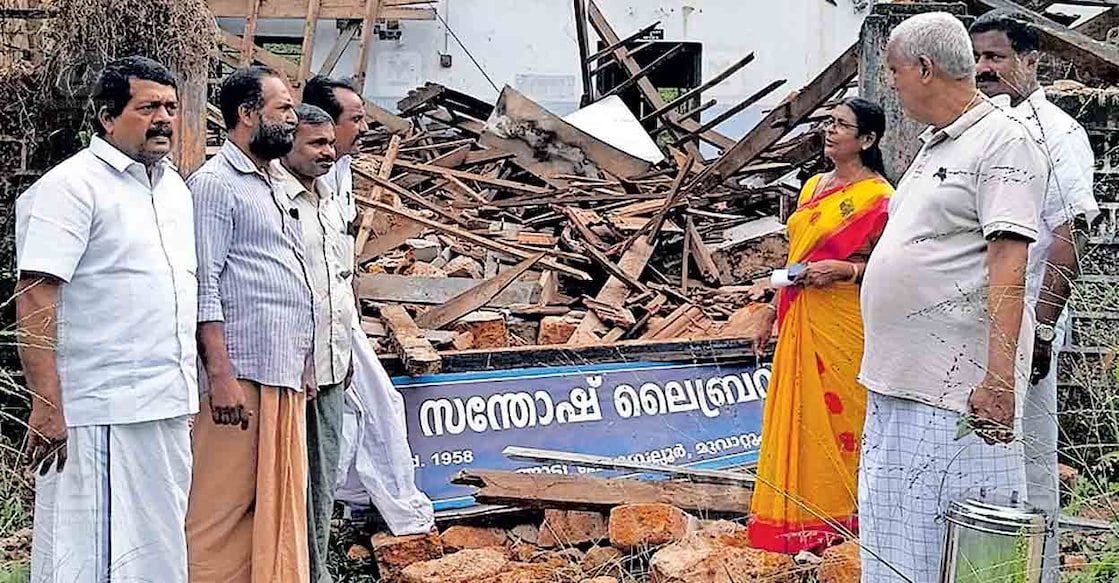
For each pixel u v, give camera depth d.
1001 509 2.92
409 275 7.29
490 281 6.68
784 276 4.44
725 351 5.66
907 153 5.70
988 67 3.86
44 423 3.43
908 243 3.41
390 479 4.90
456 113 12.92
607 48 13.68
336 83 4.77
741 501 5.03
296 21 14.34
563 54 14.95
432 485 5.17
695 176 8.98
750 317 6.32
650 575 4.36
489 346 6.35
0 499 3.91
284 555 3.98
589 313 6.79
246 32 13.45
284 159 4.24
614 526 4.68
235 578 3.99
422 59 14.72
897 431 3.48
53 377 3.43
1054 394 3.86
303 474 4.07
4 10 5.62
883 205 4.45
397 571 4.78
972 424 3.23
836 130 4.57
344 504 5.13
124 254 3.54
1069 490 3.70
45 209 3.43
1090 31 7.49
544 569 4.60
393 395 4.95
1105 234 5.26
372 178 7.98
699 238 7.96
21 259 3.43
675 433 5.48
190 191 3.94
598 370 5.54
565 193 9.14
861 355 4.41
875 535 3.52
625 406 5.49
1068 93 5.36
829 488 4.43
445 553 4.95
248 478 3.98
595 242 7.96
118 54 5.42
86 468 3.51
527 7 14.86
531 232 8.43
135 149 3.58
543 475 5.07
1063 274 3.72
